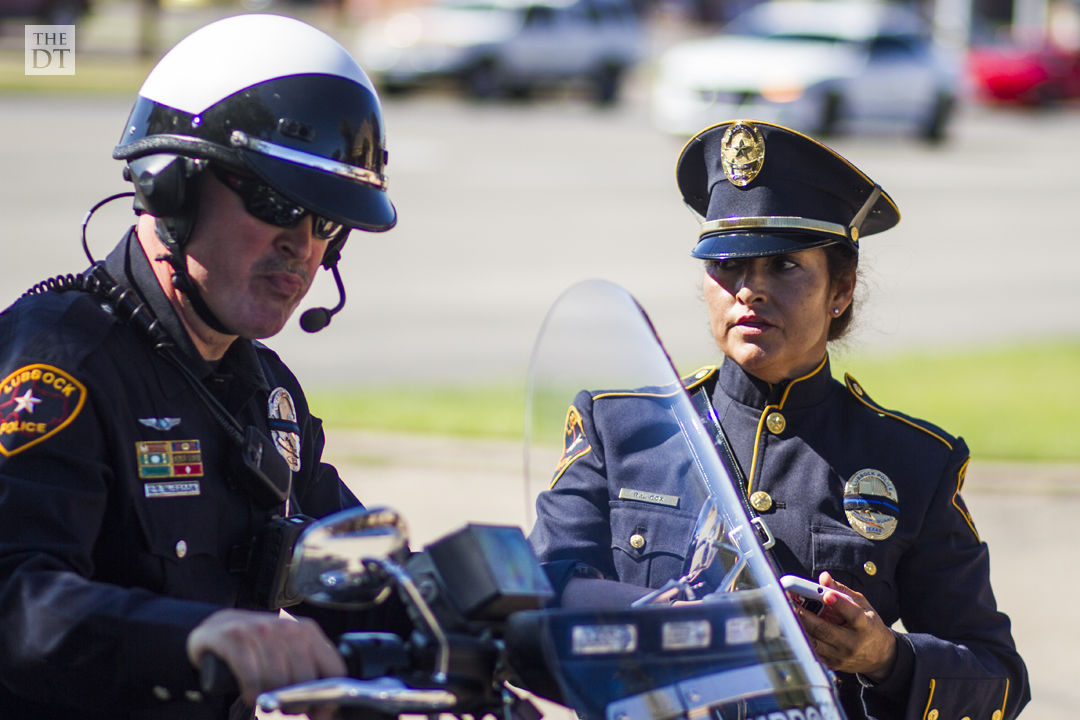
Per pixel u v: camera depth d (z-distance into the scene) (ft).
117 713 22.07
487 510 64.80
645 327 25.54
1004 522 67.87
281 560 23.63
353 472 70.49
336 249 26.30
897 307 130.31
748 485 30.58
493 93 286.66
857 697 28.96
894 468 30.30
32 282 107.34
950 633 29.66
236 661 18.57
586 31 294.87
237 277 23.07
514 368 97.91
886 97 248.93
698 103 235.61
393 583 20.40
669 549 24.43
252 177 22.59
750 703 20.53
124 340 23.15
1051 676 49.62
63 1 315.58
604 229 159.22
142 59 297.94
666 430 25.53
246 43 23.32
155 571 22.56
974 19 399.65
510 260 138.31
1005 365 107.76
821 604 26.17
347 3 468.75
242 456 23.80
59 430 21.39
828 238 29.40
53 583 19.94
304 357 98.63
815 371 31.07
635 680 19.95
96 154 180.45
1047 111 369.91
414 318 112.57
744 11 559.79
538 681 19.89
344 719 19.16
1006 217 188.34
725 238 29.71
